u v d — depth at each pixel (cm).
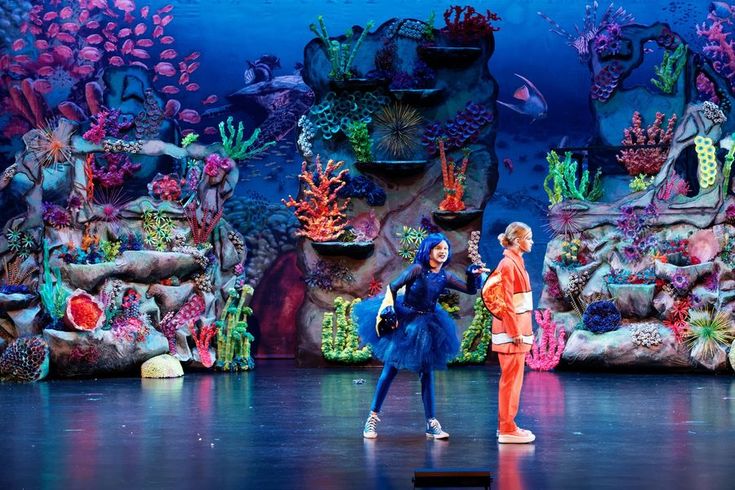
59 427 791
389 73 1487
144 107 1719
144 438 726
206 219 1403
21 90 1756
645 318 1323
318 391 1089
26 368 1221
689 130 1353
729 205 1316
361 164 1465
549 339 1352
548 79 1720
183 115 1734
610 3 1712
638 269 1351
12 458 638
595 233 1380
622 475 562
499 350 695
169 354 1339
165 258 1341
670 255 1329
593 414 854
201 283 1384
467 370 1378
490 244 1711
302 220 1485
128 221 1385
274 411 898
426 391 727
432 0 1716
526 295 700
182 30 1738
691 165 1530
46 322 1299
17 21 1753
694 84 1581
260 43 1730
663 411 876
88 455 648
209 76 1736
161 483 549
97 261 1317
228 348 1388
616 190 1575
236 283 1434
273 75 1728
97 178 1495
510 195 1717
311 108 1492
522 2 1719
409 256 1466
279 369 1422
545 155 1717
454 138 1480
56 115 1758
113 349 1269
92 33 1750
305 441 710
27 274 1326
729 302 1291
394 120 1485
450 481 499
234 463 615
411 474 574
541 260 1703
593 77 1597
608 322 1309
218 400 995
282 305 1688
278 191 1712
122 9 1747
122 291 1316
